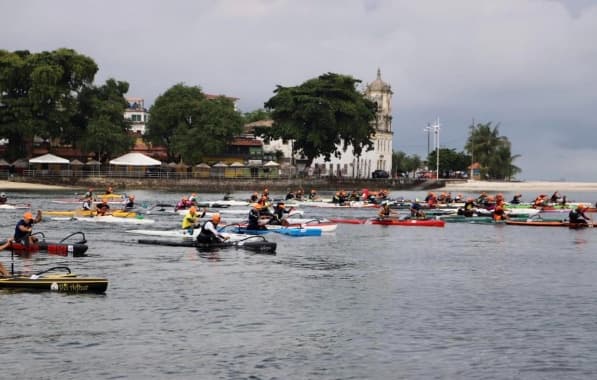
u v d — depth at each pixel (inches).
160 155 7337.6
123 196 4389.8
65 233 2370.8
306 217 3179.1
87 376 915.4
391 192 7022.6
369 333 1120.8
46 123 5910.4
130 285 1439.5
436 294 1427.2
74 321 1145.4
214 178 6446.9
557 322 1205.1
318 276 1604.3
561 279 1632.6
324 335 1105.4
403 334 1119.0
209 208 3818.9
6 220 2847.0
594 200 5807.1
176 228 2586.1
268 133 6924.2
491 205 3609.7
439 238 2456.9
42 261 1721.2
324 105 6678.2
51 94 5807.1
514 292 1461.6
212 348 1031.6
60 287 1336.1
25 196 4638.3
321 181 7057.1
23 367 940.6
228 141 6850.4
